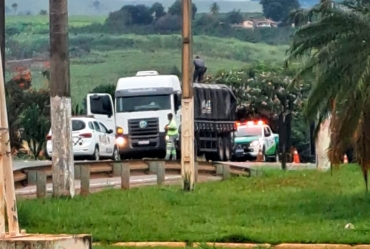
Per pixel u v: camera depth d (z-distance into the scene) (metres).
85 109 130.38
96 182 71.56
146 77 112.25
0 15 61.03
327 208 57.12
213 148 115.00
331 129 55.50
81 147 98.25
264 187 71.12
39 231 48.34
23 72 154.62
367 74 54.09
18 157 133.12
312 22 56.03
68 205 56.53
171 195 63.44
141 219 52.22
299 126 157.62
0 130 23.59
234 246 43.75
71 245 23.22
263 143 133.12
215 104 115.44
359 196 62.59
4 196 23.66
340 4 56.00
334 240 45.00
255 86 157.50
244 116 158.00
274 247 43.91
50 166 67.75
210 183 75.12
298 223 51.53
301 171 84.38
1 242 22.70
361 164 56.25
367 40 54.81
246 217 53.72
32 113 135.12
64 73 61.47
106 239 46.03
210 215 54.91
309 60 56.59
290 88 58.16
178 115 110.94
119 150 111.19
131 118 111.12
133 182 73.00
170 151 102.62
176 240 45.91
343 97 54.72
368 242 44.81
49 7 61.69
